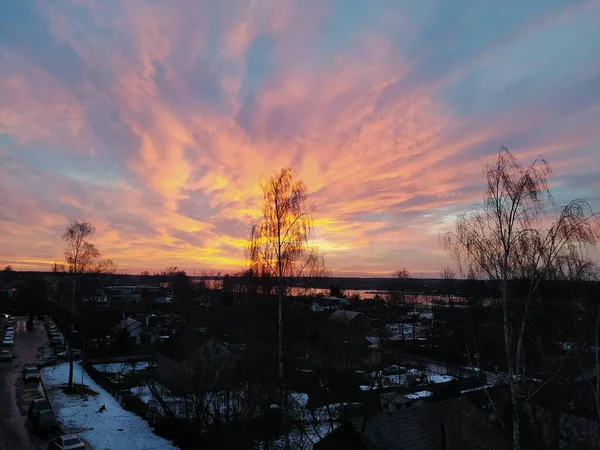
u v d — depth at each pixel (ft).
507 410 74.13
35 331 276.00
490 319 80.53
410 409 77.00
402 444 69.82
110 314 247.29
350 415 79.20
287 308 76.79
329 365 112.98
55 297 323.57
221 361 125.39
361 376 128.36
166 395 126.31
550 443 72.43
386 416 73.82
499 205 49.67
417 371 174.19
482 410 84.84
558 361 69.92
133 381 154.10
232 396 102.78
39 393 131.64
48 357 191.21
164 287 629.10
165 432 101.04
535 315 54.75
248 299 88.84
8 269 548.72
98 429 101.30
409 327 319.27
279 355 70.28
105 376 157.38
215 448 85.51
